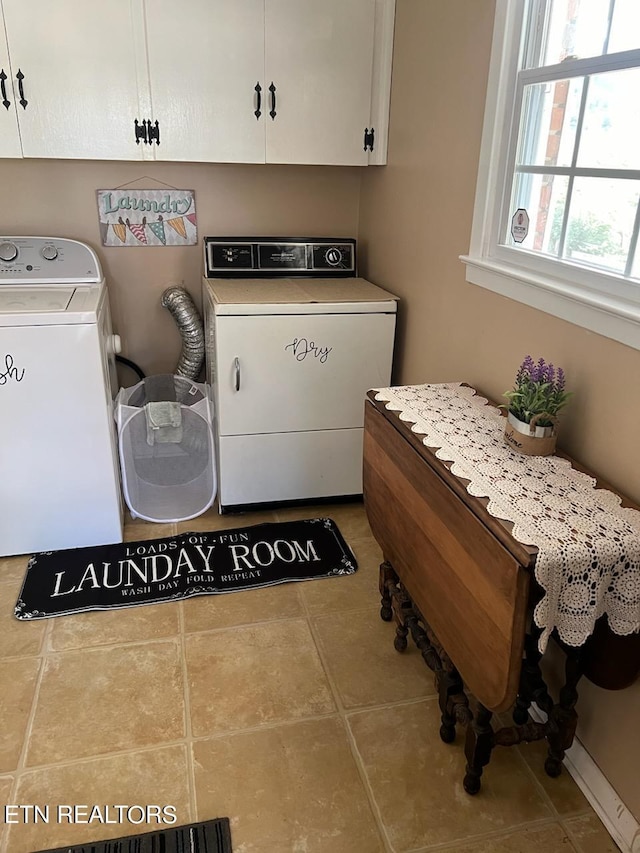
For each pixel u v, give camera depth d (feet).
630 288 4.54
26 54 7.60
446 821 5.06
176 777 5.34
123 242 9.64
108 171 9.25
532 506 4.35
